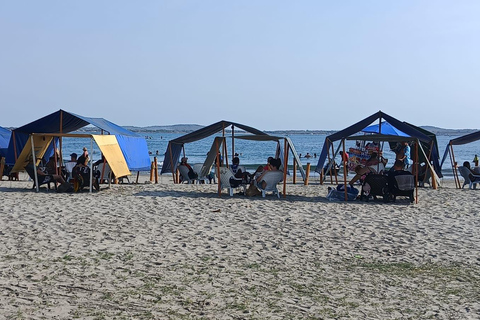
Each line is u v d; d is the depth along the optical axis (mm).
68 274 8109
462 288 7793
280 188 20312
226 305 6906
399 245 10531
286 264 9047
